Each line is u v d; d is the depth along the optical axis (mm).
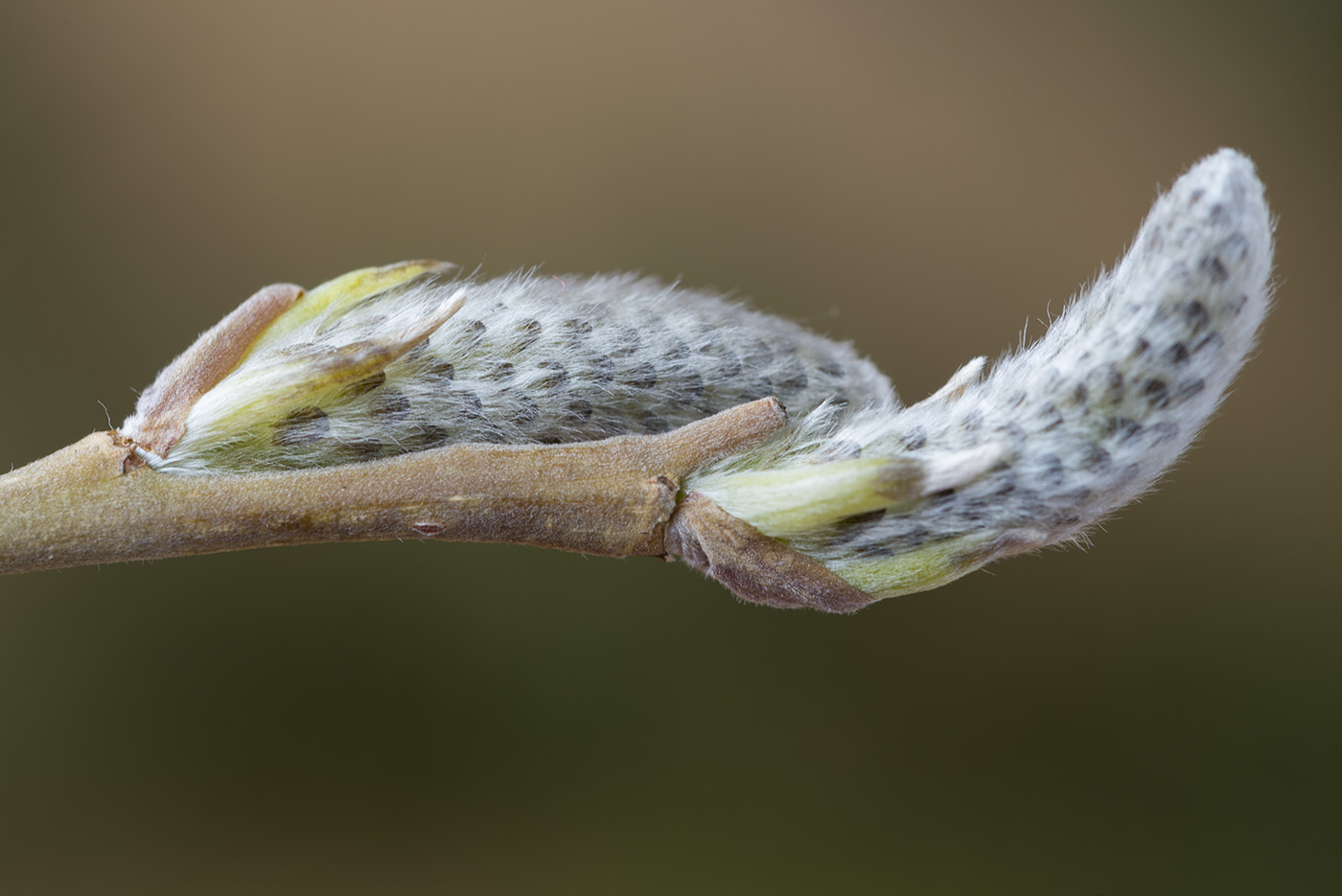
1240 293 202
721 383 210
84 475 203
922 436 205
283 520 204
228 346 206
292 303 208
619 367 209
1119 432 203
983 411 205
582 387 208
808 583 205
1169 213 202
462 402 207
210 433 204
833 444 206
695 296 213
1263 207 202
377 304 208
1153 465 204
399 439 206
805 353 213
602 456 205
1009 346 208
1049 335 206
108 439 203
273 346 207
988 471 203
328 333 207
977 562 204
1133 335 203
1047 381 204
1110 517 210
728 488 205
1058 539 206
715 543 205
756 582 205
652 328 210
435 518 205
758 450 206
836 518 203
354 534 205
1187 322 202
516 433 208
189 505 203
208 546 204
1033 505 203
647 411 210
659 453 205
